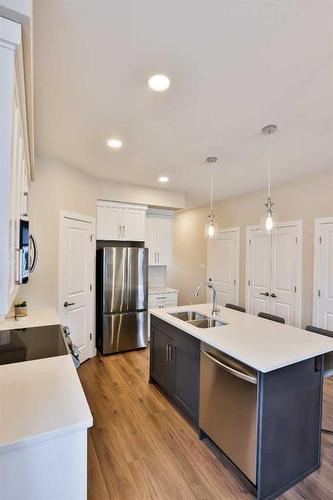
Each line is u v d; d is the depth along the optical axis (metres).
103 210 4.07
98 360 3.62
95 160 3.07
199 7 1.17
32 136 1.83
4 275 0.91
